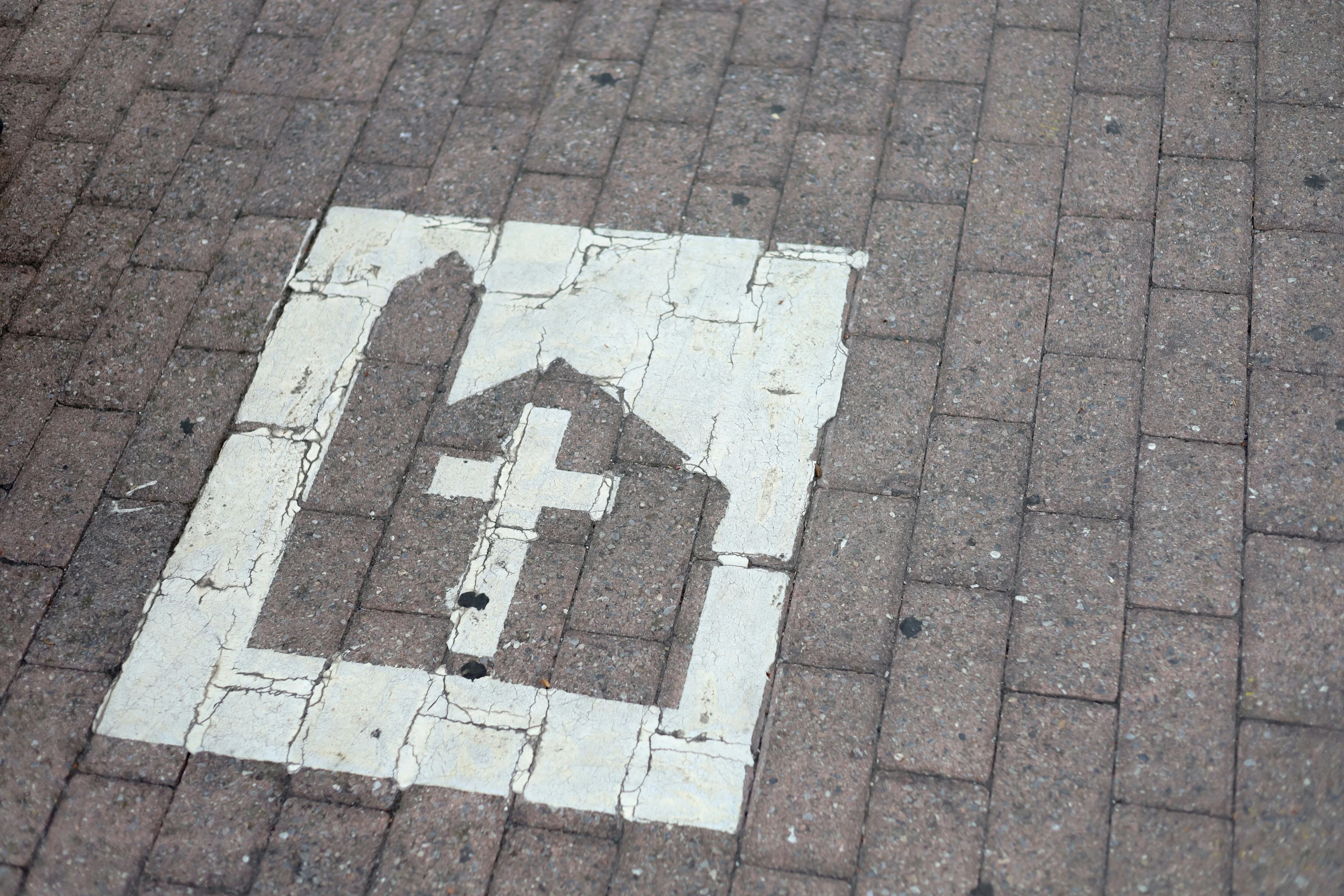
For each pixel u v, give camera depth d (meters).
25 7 4.94
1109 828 3.04
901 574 3.43
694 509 3.58
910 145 4.22
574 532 3.57
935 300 3.88
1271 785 3.05
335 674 3.39
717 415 3.73
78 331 4.05
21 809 3.23
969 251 3.96
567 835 3.14
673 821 3.14
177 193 4.34
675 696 3.30
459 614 3.46
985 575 3.40
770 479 3.61
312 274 4.12
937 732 3.20
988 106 4.28
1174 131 4.14
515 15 4.72
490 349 3.92
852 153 4.23
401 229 4.20
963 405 3.67
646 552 3.52
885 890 3.03
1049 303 3.83
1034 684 3.24
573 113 4.42
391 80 4.58
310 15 4.80
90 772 3.28
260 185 4.34
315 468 3.74
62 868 3.16
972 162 4.15
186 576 3.57
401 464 3.73
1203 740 3.12
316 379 3.90
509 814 3.18
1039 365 3.72
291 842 3.17
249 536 3.63
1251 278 3.80
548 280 4.04
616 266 4.05
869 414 3.69
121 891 3.13
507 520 3.61
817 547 3.49
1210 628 3.26
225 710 3.35
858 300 3.90
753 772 3.19
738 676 3.32
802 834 3.11
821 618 3.38
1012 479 3.54
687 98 4.43
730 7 4.66
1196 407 3.59
